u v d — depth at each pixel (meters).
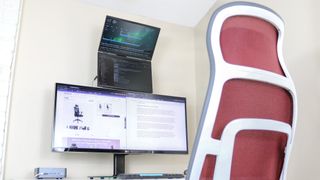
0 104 1.78
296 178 1.54
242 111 0.82
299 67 1.63
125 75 2.06
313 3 1.61
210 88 0.77
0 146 1.73
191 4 2.40
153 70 2.36
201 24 2.54
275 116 0.90
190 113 2.40
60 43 2.09
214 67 0.78
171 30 2.53
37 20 2.05
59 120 1.73
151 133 1.95
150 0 2.32
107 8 2.32
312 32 1.58
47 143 1.88
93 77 2.13
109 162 2.01
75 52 2.12
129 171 2.06
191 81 2.49
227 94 0.81
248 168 0.84
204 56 2.44
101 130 1.81
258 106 0.86
